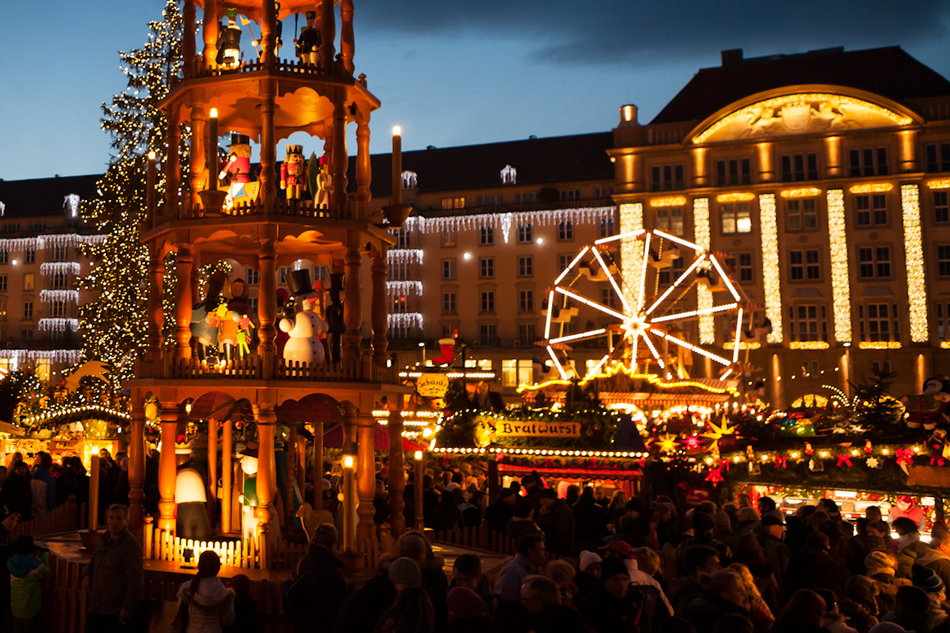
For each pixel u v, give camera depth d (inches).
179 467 392.5
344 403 397.1
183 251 374.0
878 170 2354.8
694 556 279.0
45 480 523.8
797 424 748.0
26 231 3078.2
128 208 1327.5
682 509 654.5
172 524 362.0
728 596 252.8
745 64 2598.4
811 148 2393.0
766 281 2383.1
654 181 2482.8
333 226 364.8
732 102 2407.7
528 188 2778.1
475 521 490.3
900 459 640.4
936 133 2331.4
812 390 2330.2
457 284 2726.4
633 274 2460.6
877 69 2477.9
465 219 2738.7
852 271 2346.2
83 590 308.3
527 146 2908.5
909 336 2298.2
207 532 361.7
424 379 625.6
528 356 2600.9
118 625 289.7
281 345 388.5
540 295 2659.9
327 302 461.7
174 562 348.8
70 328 2979.8
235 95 382.6
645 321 1299.2
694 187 2438.5
